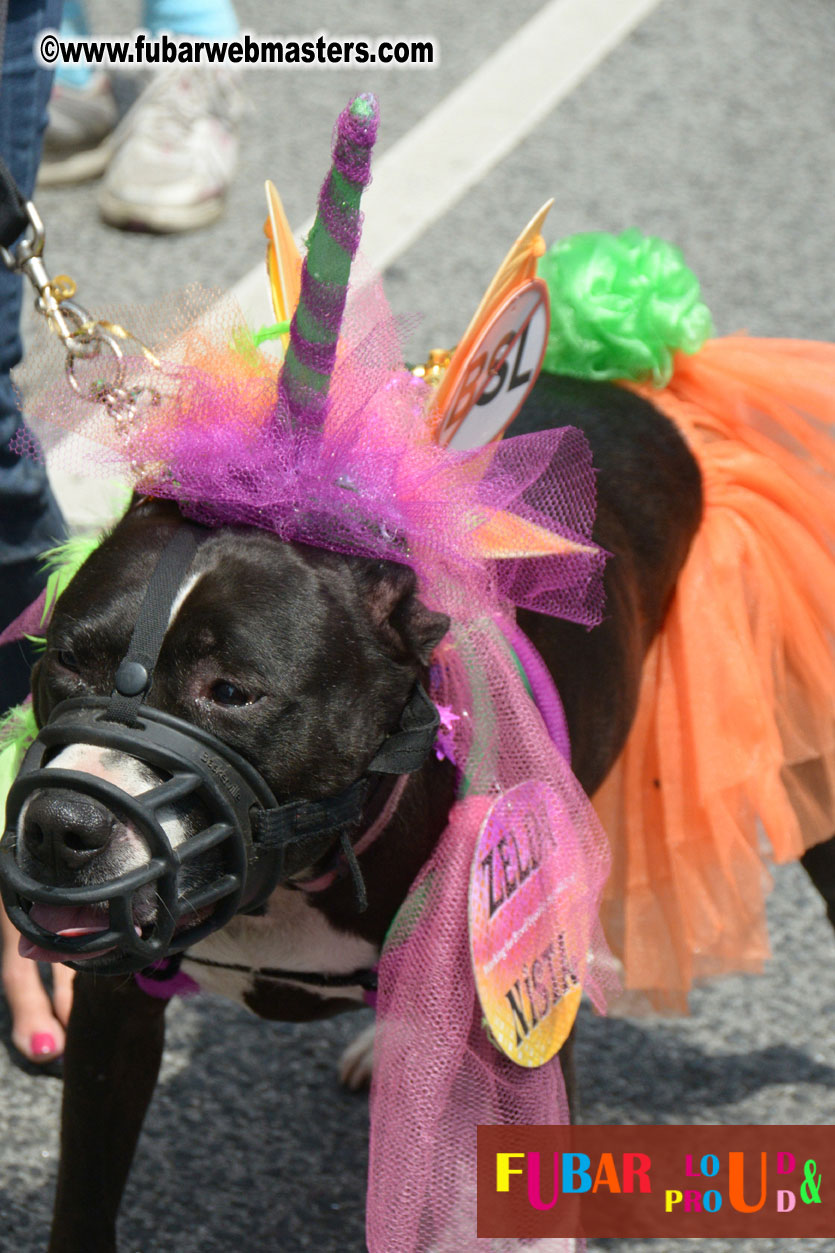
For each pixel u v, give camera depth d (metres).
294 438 2.30
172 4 6.65
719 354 3.44
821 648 3.36
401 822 2.45
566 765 2.62
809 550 3.34
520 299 2.52
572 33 8.55
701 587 3.25
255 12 8.30
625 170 7.42
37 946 2.12
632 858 3.33
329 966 2.62
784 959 3.94
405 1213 2.47
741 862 3.36
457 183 7.10
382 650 2.34
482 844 2.45
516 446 2.57
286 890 2.48
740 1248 3.15
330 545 2.32
